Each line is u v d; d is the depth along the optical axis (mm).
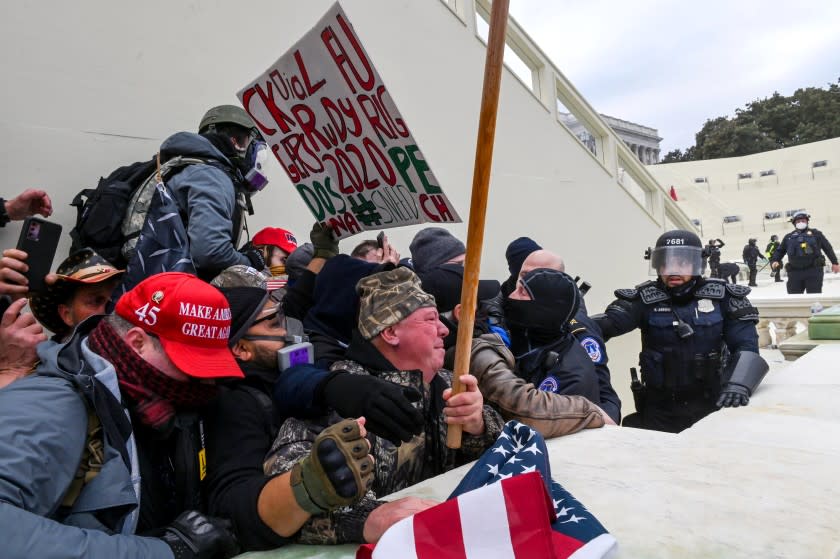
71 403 1333
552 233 6820
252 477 1509
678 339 3910
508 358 2268
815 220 41406
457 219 2090
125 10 3805
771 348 9133
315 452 1299
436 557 1221
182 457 1503
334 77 2098
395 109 2004
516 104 6480
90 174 3635
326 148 2277
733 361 3436
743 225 42469
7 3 3367
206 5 4188
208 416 1640
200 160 2855
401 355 1832
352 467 1295
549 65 6930
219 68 4250
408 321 1820
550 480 1527
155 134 3918
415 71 5547
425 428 1943
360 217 2400
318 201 2461
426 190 2080
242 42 4383
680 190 46656
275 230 3824
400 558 1215
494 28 1363
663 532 1379
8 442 1213
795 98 77125
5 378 1862
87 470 1350
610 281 7496
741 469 1788
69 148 3557
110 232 2730
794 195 43781
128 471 1379
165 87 3971
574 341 2803
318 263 2604
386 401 1496
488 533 1237
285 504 1333
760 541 1322
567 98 7434
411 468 1863
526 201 6543
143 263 2557
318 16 4887
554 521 1373
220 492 1485
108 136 3715
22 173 3387
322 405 1628
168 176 2781
